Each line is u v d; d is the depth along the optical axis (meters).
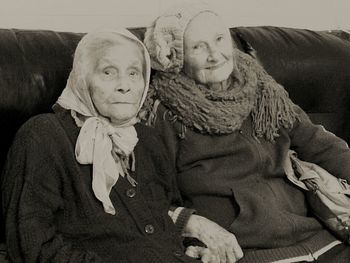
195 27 1.30
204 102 1.30
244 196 1.30
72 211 1.14
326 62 1.61
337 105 1.65
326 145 1.43
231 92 1.33
